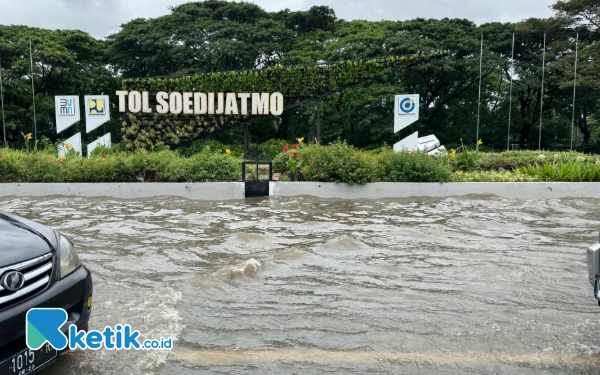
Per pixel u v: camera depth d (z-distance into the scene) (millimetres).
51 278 3031
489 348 3516
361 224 8062
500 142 34812
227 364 3266
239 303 4371
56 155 15109
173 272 5277
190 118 20672
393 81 33562
